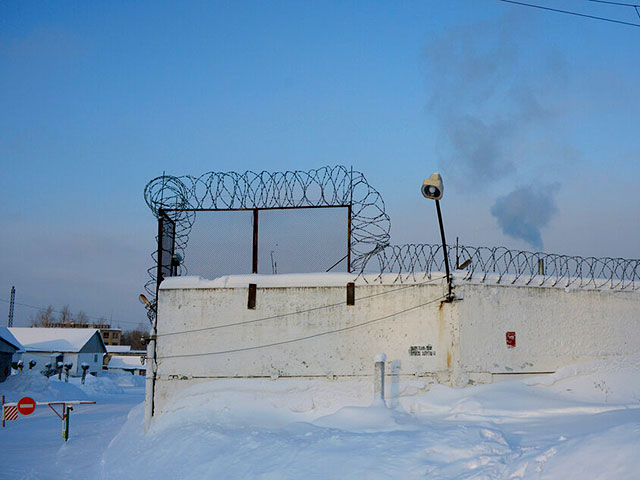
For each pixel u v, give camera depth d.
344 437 9.20
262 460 8.93
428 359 12.76
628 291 13.90
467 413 10.96
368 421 10.73
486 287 12.92
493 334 12.80
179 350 13.45
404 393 12.59
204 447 10.38
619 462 5.82
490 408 10.98
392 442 8.52
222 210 14.34
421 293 13.00
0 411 26.61
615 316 13.70
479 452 7.66
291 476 7.94
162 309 13.66
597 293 13.66
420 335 12.88
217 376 13.27
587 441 6.59
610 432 6.63
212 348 13.38
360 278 13.27
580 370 12.98
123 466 11.30
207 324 13.48
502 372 12.72
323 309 13.24
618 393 12.12
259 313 13.40
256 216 14.22
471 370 12.53
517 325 12.98
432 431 8.92
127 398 40.25
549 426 9.37
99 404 32.25
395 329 12.99
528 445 7.96
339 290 13.27
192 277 13.78
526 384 12.57
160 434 12.39
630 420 8.99
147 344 13.89
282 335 13.27
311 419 12.42
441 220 12.16
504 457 7.23
